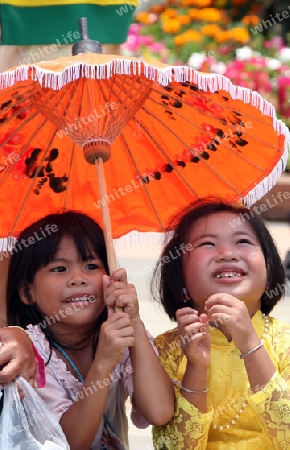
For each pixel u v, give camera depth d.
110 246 4.09
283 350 4.18
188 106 4.46
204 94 4.32
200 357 3.91
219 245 4.23
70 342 4.29
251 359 3.92
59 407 4.02
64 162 4.69
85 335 4.30
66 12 5.72
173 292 4.44
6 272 5.27
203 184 4.74
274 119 4.05
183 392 4.01
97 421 3.93
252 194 4.62
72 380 4.15
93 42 4.08
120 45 5.98
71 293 4.19
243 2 14.60
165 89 4.34
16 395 3.65
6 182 4.63
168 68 3.67
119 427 4.38
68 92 4.35
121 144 4.72
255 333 3.96
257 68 11.96
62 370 4.15
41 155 4.64
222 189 4.72
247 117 4.37
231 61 12.81
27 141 4.57
